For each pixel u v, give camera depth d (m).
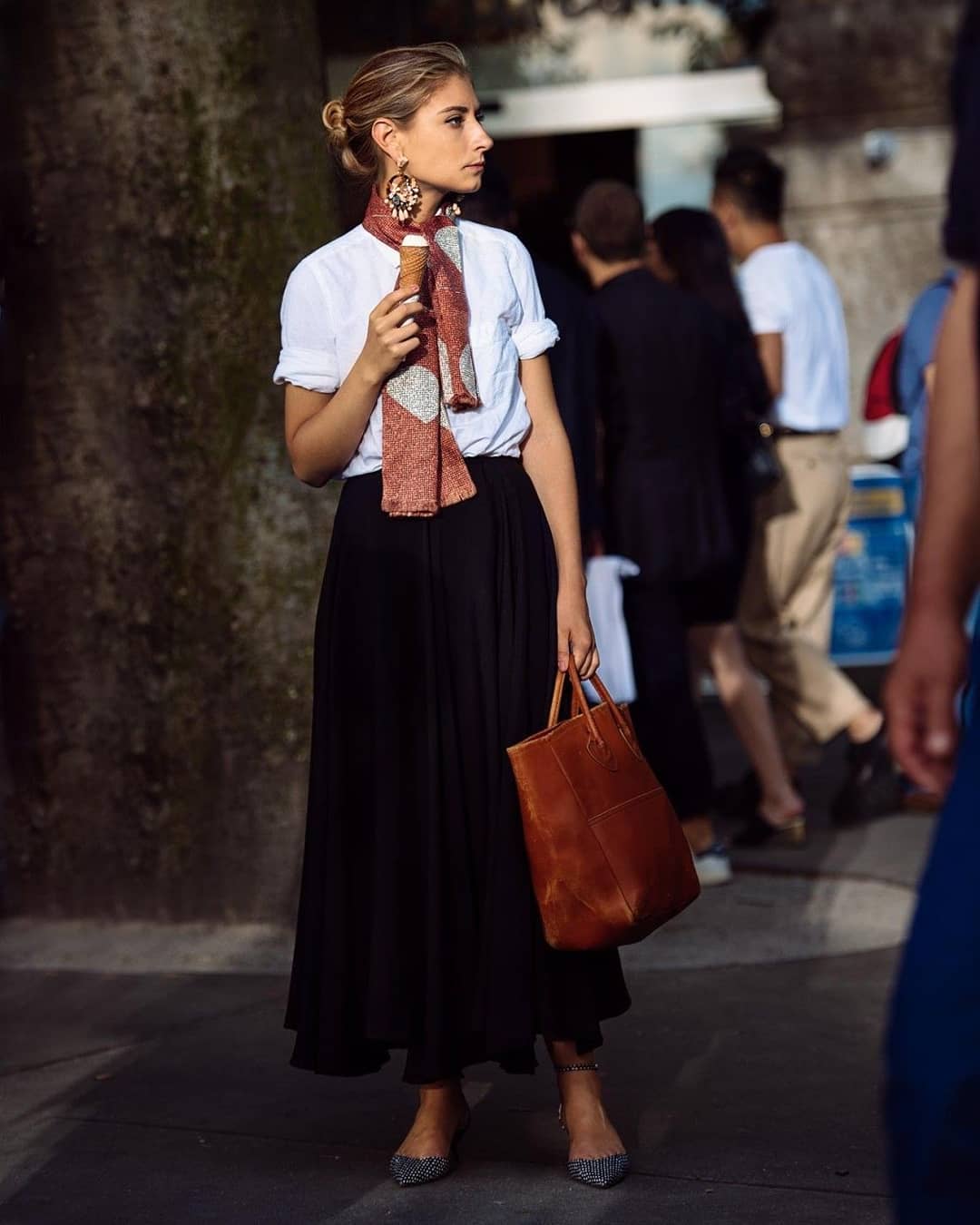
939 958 1.99
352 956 3.78
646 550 6.37
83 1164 4.07
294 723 5.86
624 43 12.16
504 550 3.78
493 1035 3.69
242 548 5.88
